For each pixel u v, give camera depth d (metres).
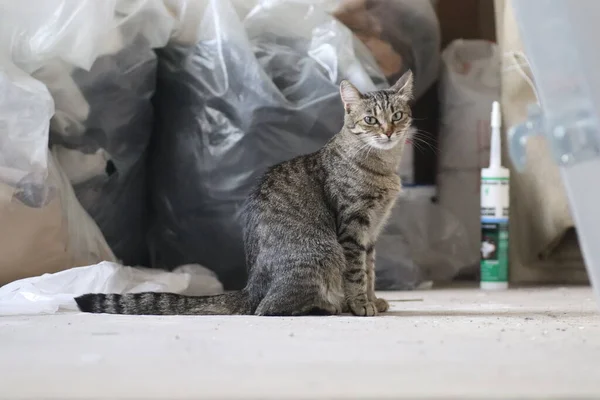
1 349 1.86
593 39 1.72
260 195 2.91
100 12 3.36
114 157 3.64
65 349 1.85
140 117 3.69
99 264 3.07
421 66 4.25
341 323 2.37
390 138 2.90
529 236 4.27
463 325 2.30
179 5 3.65
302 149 3.57
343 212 2.87
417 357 1.72
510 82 4.27
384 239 3.88
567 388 1.39
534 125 1.86
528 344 1.90
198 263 3.79
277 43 3.65
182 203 3.74
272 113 3.51
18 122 3.15
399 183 3.00
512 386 1.41
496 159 4.07
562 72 1.76
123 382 1.47
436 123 4.60
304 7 3.66
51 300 2.77
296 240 2.78
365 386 1.42
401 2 4.01
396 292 3.76
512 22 4.20
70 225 3.37
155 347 1.87
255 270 2.81
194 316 2.64
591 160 1.79
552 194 4.09
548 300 3.23
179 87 3.68
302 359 1.70
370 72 3.76
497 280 3.99
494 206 4.01
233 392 1.37
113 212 3.72
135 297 2.74
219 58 3.55
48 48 3.32
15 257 3.11
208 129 3.60
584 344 1.90
